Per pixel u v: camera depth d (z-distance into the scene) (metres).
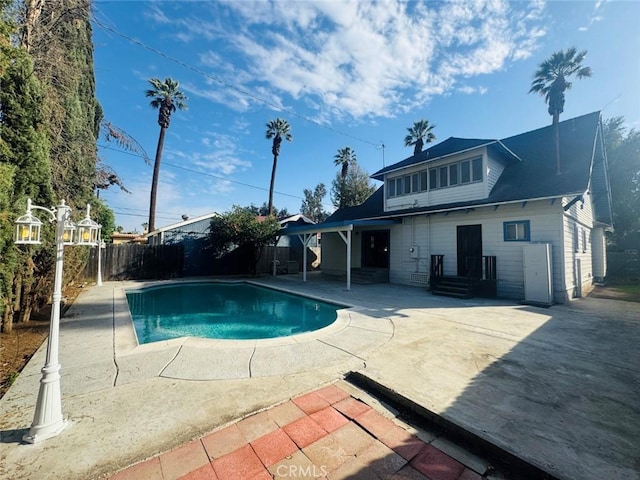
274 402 2.87
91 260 12.80
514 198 8.76
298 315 8.53
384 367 3.67
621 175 19.14
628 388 3.16
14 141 4.73
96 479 1.86
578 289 9.94
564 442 2.23
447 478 1.95
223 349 4.33
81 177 9.39
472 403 2.80
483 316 6.61
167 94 19.62
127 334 5.13
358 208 16.94
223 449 2.17
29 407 2.72
